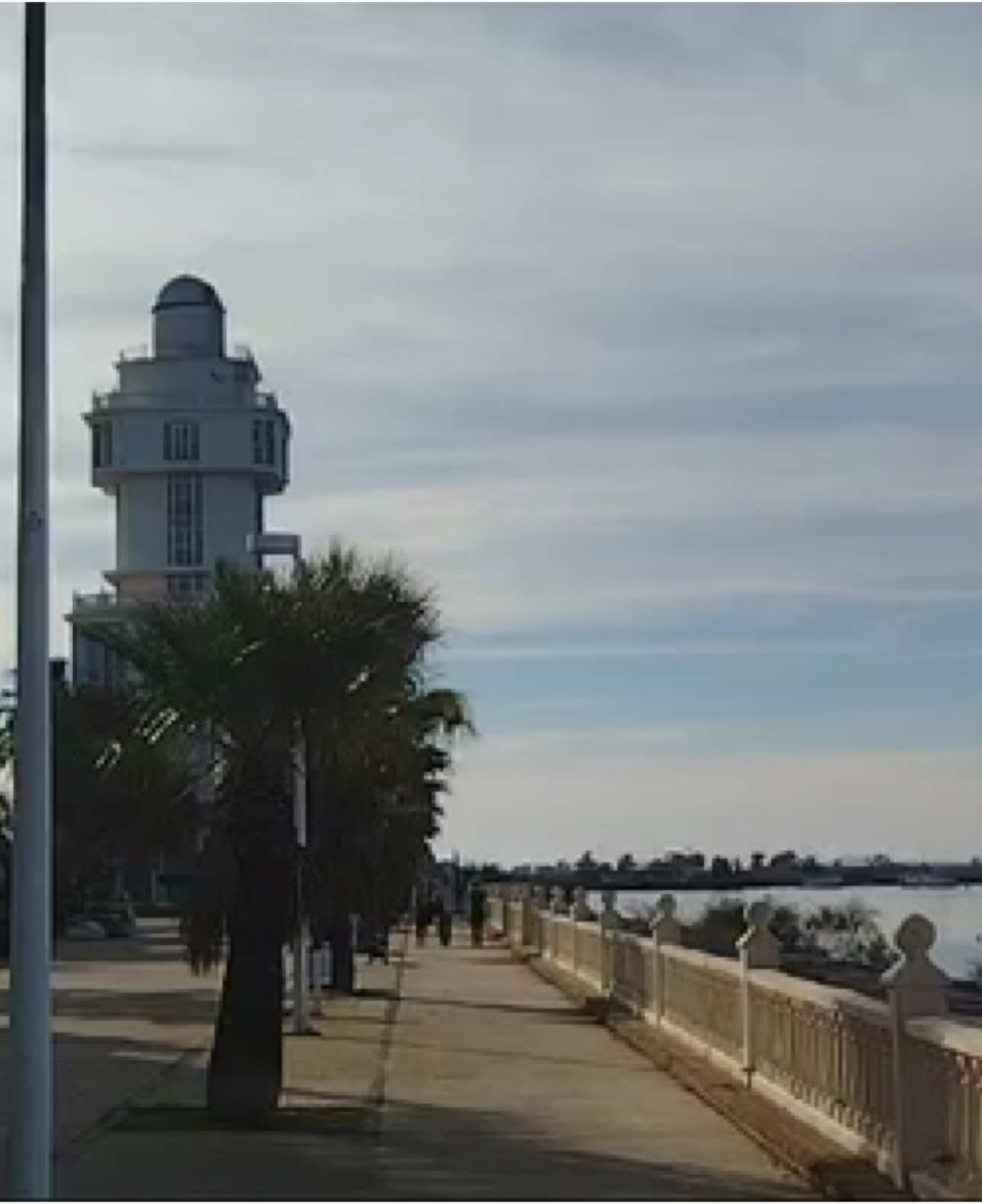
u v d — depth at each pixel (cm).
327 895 2425
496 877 9638
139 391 10262
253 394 10394
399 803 2956
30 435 989
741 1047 1788
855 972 2075
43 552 984
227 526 10188
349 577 1884
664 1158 1387
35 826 963
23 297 998
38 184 1001
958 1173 1055
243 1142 1488
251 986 1620
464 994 3459
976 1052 1016
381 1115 1659
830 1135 1357
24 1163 940
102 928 7088
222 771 1694
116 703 1808
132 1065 2208
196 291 10394
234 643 1653
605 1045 2375
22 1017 948
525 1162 1370
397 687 1728
